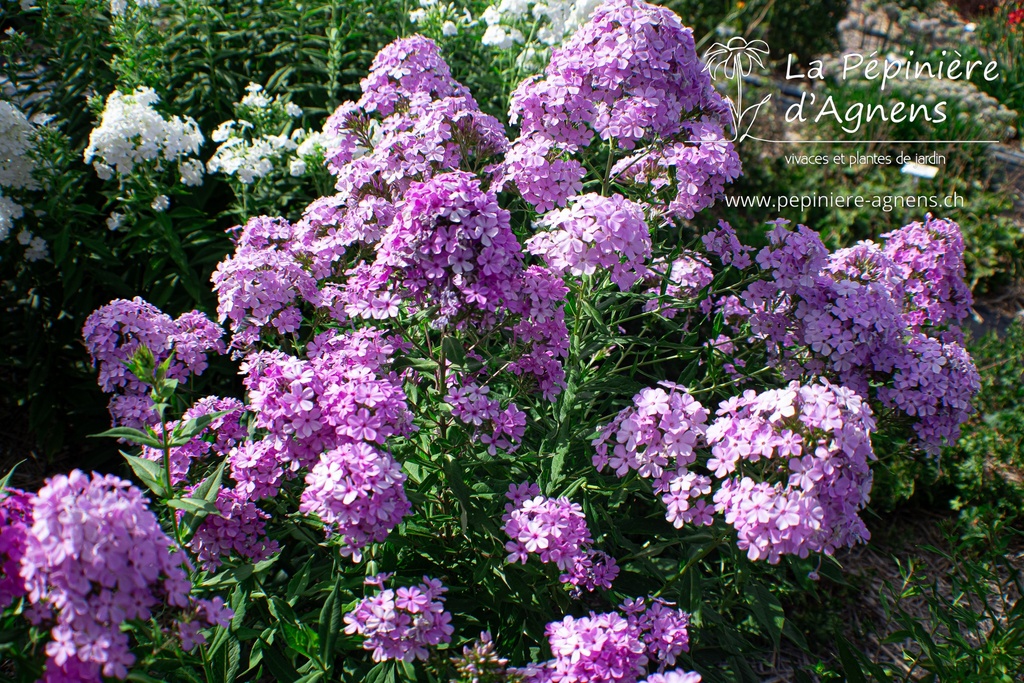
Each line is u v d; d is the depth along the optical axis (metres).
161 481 2.38
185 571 2.07
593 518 3.04
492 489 3.10
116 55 4.71
